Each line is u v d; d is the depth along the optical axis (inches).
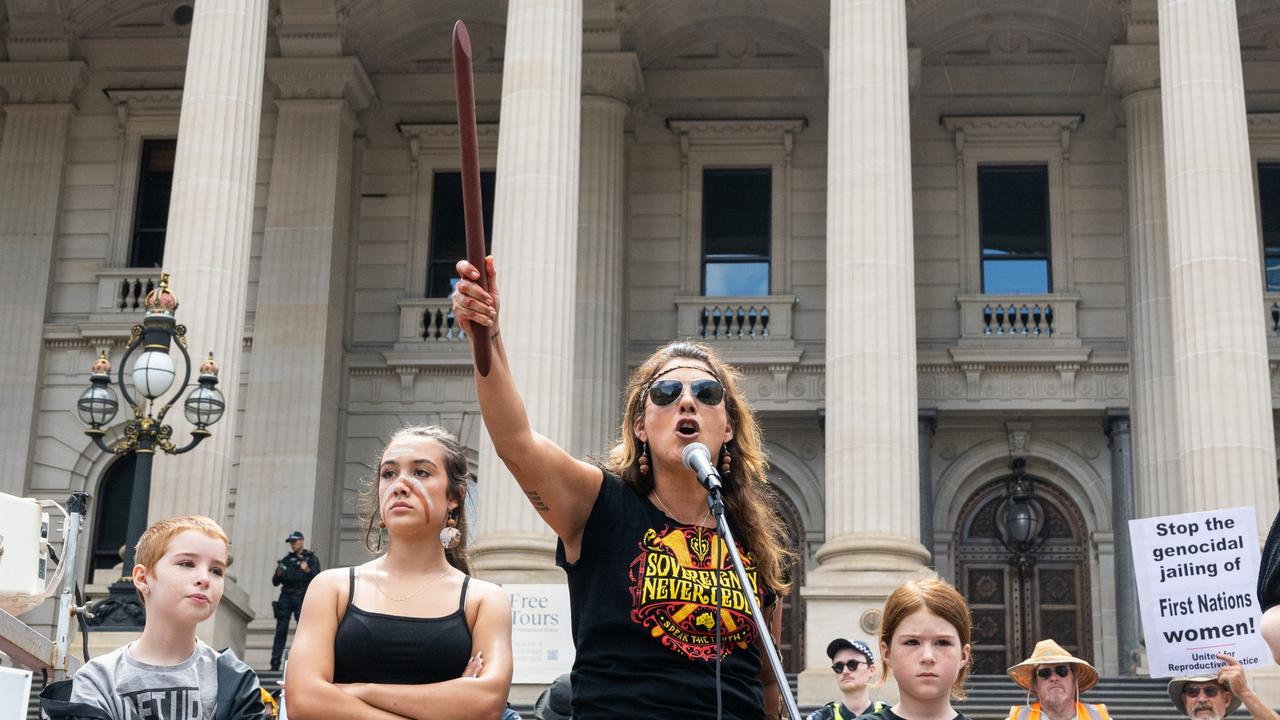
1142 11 1179.3
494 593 190.4
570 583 171.0
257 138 938.1
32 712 707.4
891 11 929.5
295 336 1180.5
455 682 179.8
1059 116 1240.2
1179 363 863.7
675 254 1248.8
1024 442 1195.9
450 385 1219.2
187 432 856.3
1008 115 1243.2
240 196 912.3
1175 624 458.6
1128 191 1195.9
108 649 771.4
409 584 188.5
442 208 1274.6
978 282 1224.2
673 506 172.6
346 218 1233.4
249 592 1119.6
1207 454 836.0
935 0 1210.0
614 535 167.9
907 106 922.1
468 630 187.2
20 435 1190.3
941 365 1186.6
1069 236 1225.4
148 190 1272.1
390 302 1245.1
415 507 189.0
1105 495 1183.6
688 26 1262.3
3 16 1266.0
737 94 1278.3
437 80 1290.6
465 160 141.6
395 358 1216.8
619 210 1206.9
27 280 1226.6
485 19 1277.1
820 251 1243.2
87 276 1242.6
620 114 1221.7
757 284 1250.0
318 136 1223.5
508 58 936.9
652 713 161.2
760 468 183.6
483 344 153.5
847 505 848.9
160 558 212.7
